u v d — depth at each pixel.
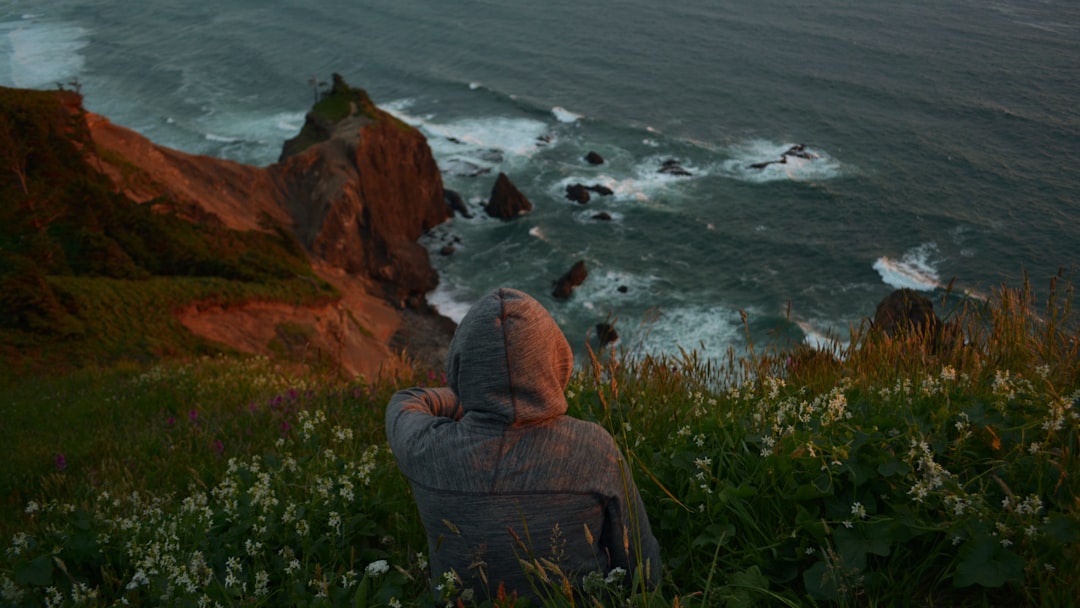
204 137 99.06
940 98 105.19
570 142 93.94
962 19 146.75
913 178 80.94
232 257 55.75
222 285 48.75
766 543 2.65
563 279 63.41
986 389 3.41
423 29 144.00
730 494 2.71
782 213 75.25
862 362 4.28
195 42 137.50
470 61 126.12
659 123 98.62
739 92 109.88
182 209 62.38
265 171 72.69
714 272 65.94
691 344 55.75
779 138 93.75
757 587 2.28
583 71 120.44
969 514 2.42
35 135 53.88
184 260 53.25
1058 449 2.62
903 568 2.48
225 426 6.79
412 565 2.81
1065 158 83.88
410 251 70.38
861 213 74.19
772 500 2.74
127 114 105.31
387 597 2.57
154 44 136.12
